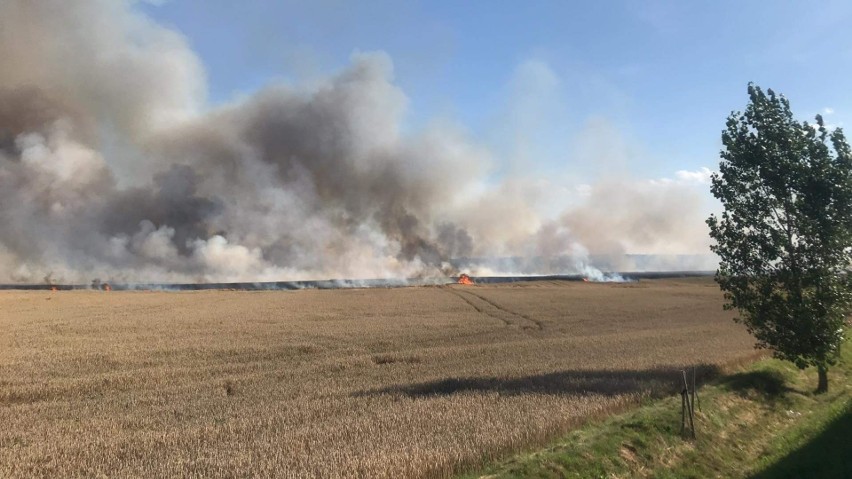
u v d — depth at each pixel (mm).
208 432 13273
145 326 39750
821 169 19328
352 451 10914
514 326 43438
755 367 21672
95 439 13031
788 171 19812
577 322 47156
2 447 12641
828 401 18875
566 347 31422
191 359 27281
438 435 11938
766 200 20203
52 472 10766
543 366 24047
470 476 10055
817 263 19219
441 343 34312
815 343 19062
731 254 20797
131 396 18812
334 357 28656
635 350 29438
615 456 11578
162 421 14992
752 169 20500
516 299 68625
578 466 10844
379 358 27547
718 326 43219
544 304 62750
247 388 20234
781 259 19859
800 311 19078
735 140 21109
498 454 11039
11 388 19734
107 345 30422
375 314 51594
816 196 19672
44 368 23922
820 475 11438
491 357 28031
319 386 20297
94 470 10719
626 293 78812
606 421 13969
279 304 61062
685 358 25203
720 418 15203
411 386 19266
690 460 12461
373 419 13797
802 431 15156
